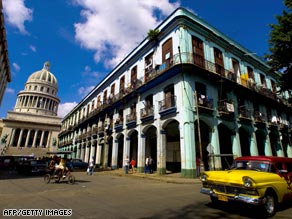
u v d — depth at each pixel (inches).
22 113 2393.0
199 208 209.5
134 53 820.0
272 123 808.9
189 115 531.5
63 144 1800.0
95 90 1196.5
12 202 237.9
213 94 617.0
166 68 596.4
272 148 810.8
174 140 719.1
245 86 710.5
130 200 249.3
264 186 183.3
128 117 778.2
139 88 708.7
